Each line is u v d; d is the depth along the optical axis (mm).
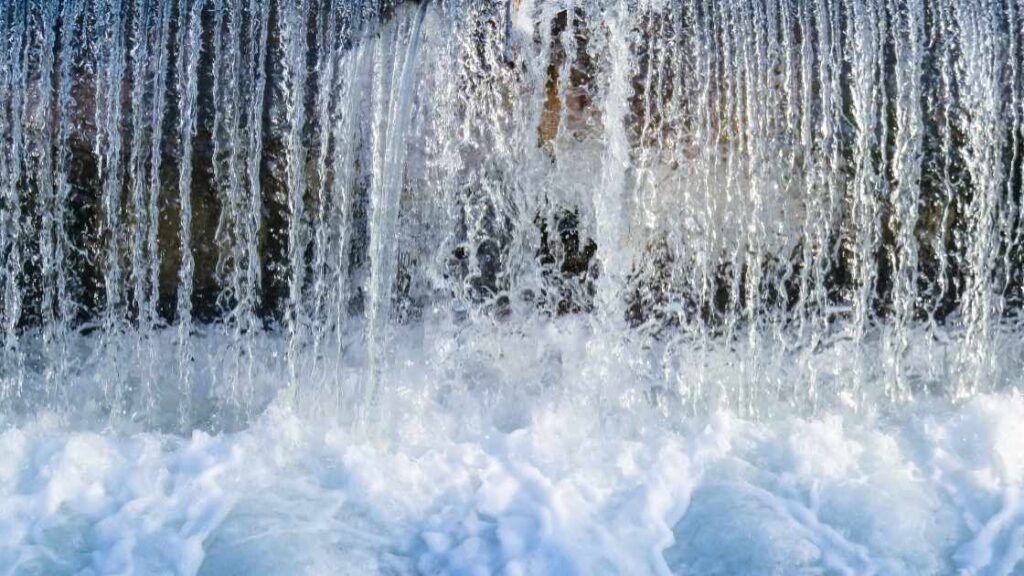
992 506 4328
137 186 4824
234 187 4820
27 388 5020
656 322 4922
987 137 4836
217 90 4762
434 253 4871
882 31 4750
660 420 4895
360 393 4926
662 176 4781
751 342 4934
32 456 4664
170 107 4777
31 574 3996
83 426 4941
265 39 4754
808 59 4734
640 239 4836
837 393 4984
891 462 4598
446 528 4242
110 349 4996
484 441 4746
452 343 4965
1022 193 4922
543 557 4066
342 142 4773
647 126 4754
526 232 4863
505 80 4742
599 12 4719
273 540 4129
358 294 4914
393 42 4754
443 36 4742
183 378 5008
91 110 4789
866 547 4141
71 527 4254
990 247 4961
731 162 4773
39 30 4801
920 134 4801
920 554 4113
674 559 4109
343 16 4766
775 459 4613
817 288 4906
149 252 4887
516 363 4984
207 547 4113
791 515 4285
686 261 4859
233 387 5012
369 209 4824
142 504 4352
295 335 4961
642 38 4719
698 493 4441
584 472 4523
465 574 4012
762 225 4828
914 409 4969
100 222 4879
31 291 4973
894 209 4863
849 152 4793
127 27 4773
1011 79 4828
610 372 4922
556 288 4922
